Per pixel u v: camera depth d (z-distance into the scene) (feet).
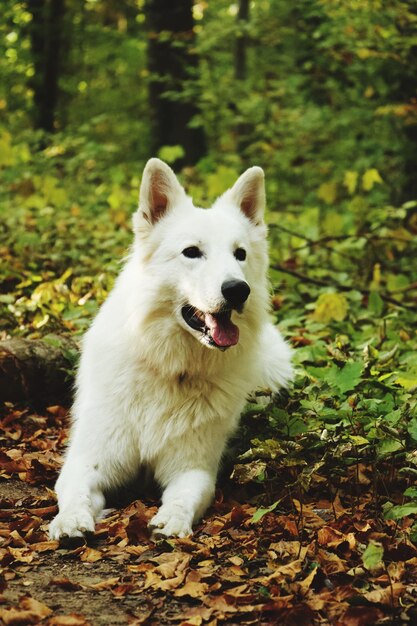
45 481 14.88
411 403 15.15
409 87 35.68
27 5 62.49
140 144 70.03
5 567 11.12
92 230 30.91
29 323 20.61
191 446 13.99
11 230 29.81
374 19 30.63
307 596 10.34
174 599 10.30
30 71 66.64
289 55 58.49
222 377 14.26
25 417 17.61
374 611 9.87
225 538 12.28
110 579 10.67
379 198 41.86
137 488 14.69
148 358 13.96
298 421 14.16
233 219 14.88
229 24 52.70
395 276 27.53
